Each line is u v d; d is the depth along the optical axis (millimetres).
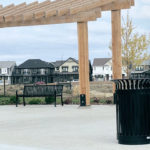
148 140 7520
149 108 7512
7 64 104375
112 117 12344
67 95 24188
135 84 7473
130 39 35344
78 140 8109
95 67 109250
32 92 18375
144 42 35375
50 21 15625
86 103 16438
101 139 8180
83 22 16656
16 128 10438
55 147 7324
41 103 19250
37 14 12758
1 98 22188
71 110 15375
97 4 14656
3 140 8344
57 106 17594
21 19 12766
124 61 35438
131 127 7426
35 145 7609
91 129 9766
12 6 13477
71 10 13414
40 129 10102
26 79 96000
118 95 7602
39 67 98312
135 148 7035
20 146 7496
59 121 11758
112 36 16516
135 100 7438
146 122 7484
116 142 7770
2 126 10953
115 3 16297
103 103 18000
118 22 16406
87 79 16609
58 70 102312
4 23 15352
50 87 18266
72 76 97250
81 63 16688
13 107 17625
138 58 35344
